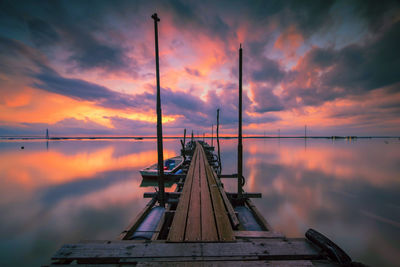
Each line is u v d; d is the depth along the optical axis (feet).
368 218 32.14
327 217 32.55
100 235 26.58
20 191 47.91
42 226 29.04
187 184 28.58
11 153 148.77
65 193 46.21
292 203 39.47
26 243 24.61
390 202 39.99
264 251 10.11
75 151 167.73
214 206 18.53
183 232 12.75
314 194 45.55
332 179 60.03
